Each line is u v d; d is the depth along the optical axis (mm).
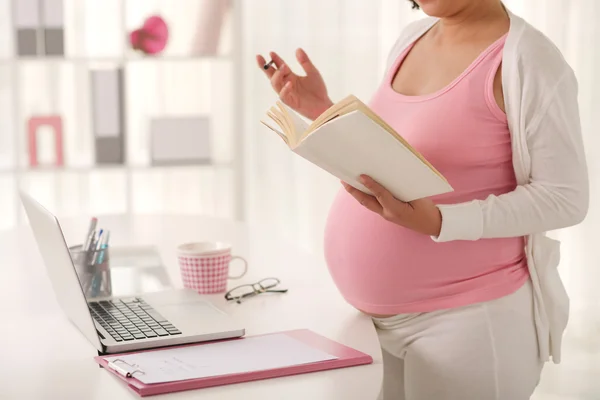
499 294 1366
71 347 1223
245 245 1920
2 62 3162
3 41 3285
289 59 3359
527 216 1304
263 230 2111
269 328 1302
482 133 1358
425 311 1386
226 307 1429
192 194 3592
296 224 3449
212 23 3350
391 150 1092
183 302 1419
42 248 1423
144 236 2020
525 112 1304
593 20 2553
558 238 2635
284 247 1901
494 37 1400
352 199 1479
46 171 3229
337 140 1104
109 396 1018
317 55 3318
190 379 1041
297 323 1327
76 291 1187
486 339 1348
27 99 3434
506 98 1328
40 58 3178
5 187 3352
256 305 1436
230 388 1035
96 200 3527
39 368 1128
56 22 3199
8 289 1581
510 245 1390
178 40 3447
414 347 1403
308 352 1147
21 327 1331
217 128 3557
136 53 3312
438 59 1472
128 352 1185
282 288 1549
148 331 1244
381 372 1086
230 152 3547
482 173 1378
